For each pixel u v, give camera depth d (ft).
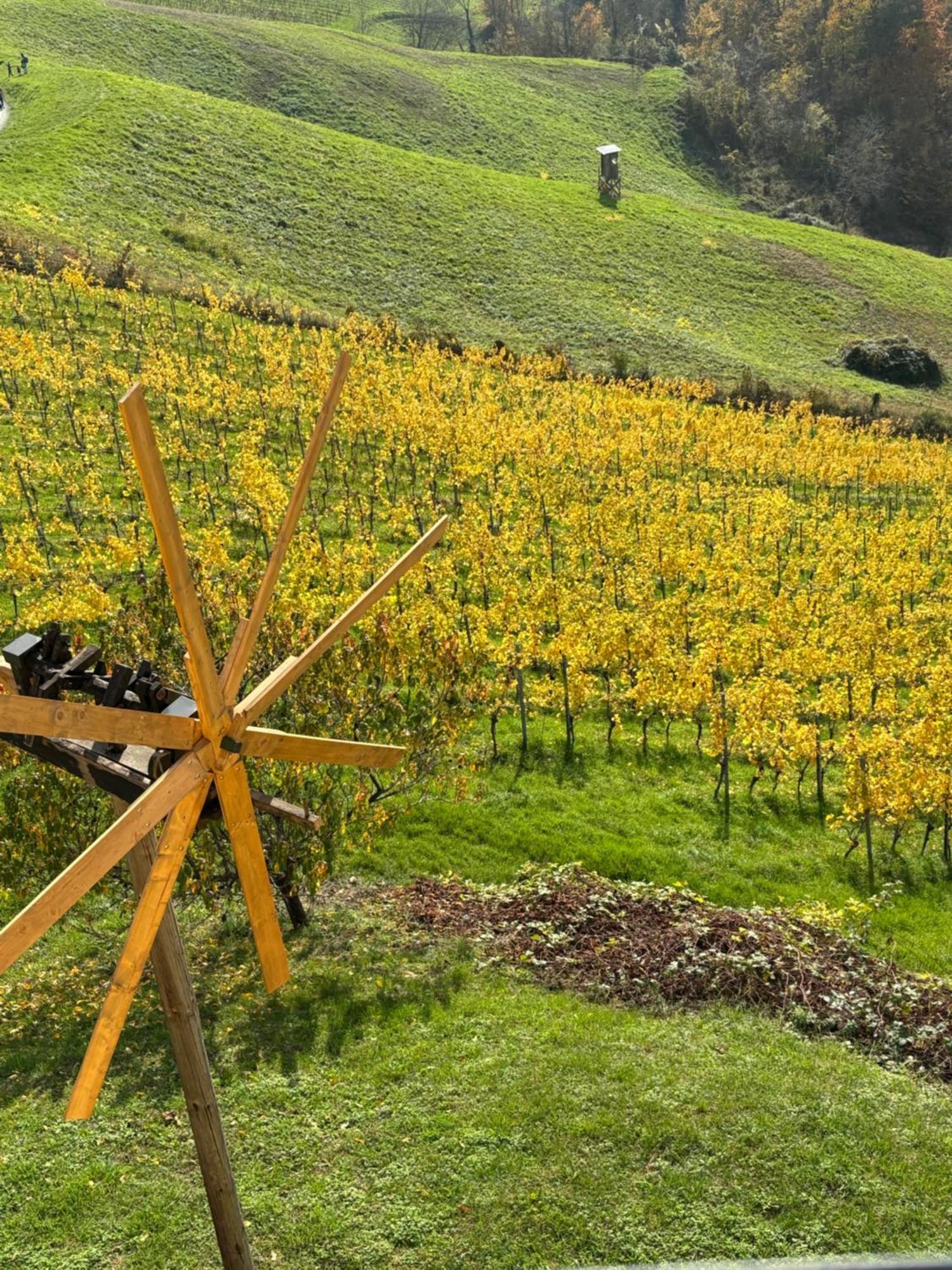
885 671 110.42
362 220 271.08
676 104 456.86
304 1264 40.01
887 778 85.87
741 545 139.64
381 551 126.82
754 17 530.68
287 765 60.75
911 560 141.08
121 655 60.80
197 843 58.23
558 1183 43.60
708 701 97.66
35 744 26.81
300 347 183.52
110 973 60.64
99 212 229.04
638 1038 53.98
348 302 235.40
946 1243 40.91
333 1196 43.09
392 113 373.61
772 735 93.04
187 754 24.70
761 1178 44.01
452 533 129.08
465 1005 56.65
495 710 97.50
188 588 22.94
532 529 133.28
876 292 308.81
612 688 105.50
